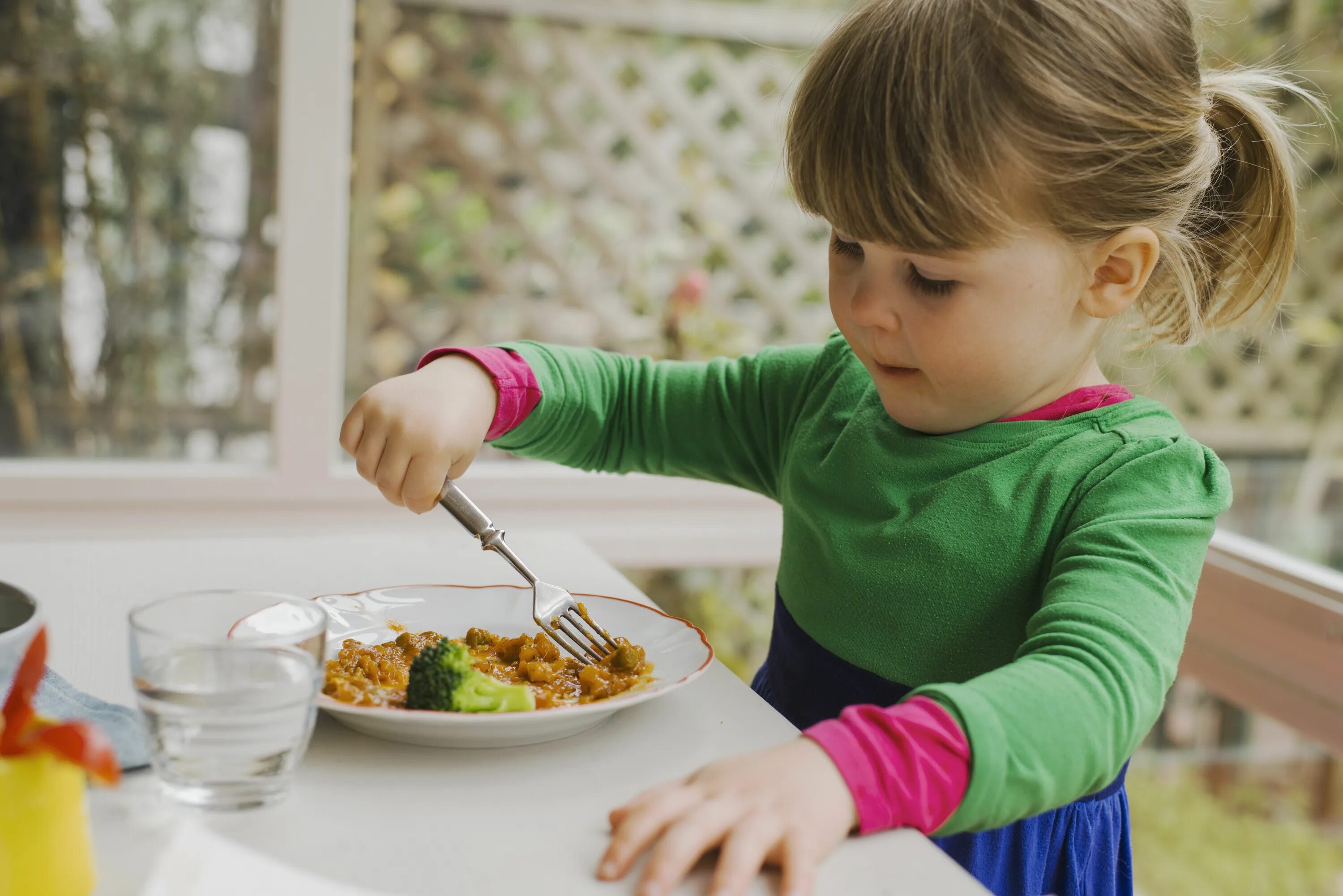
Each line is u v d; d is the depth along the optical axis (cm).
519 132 248
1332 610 123
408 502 81
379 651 69
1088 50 71
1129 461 78
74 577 85
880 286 75
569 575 92
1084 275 76
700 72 259
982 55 70
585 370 104
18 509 166
